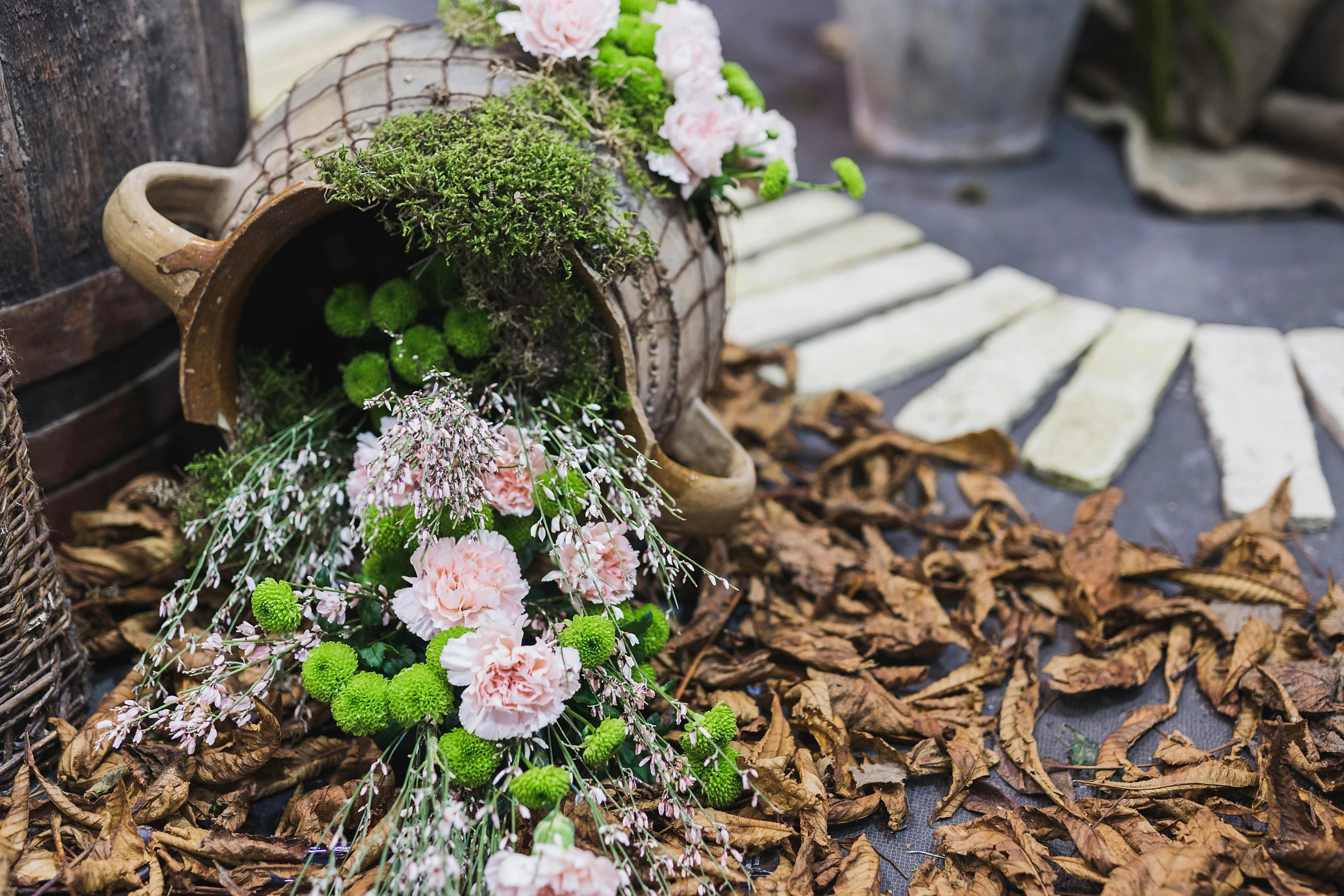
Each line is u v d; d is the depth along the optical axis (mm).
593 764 985
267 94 2014
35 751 1053
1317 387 1428
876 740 1092
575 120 1076
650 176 1104
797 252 1723
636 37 1106
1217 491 1340
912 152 2070
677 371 1122
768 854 1028
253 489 1078
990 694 1151
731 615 1199
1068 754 1104
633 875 997
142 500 1218
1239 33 1944
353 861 972
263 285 1172
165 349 1237
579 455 1035
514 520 1057
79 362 1162
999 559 1241
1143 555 1229
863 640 1168
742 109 1140
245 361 1142
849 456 1341
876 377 1465
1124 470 1364
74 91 1098
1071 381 1457
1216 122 2000
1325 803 1046
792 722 1099
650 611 1056
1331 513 1282
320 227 1166
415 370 1080
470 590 1006
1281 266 1712
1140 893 978
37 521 1049
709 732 1005
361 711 985
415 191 1026
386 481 1020
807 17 2789
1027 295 1615
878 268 1684
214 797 1044
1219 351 1490
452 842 968
